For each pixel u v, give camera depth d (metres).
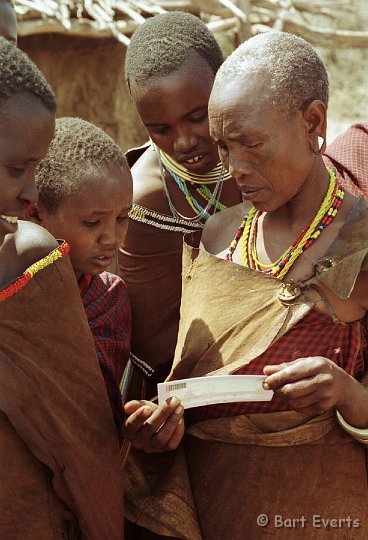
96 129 2.75
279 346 2.56
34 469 2.38
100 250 2.74
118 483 2.55
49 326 2.39
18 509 2.36
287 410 2.59
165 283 3.36
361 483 2.65
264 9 7.71
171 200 3.28
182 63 2.99
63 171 2.66
